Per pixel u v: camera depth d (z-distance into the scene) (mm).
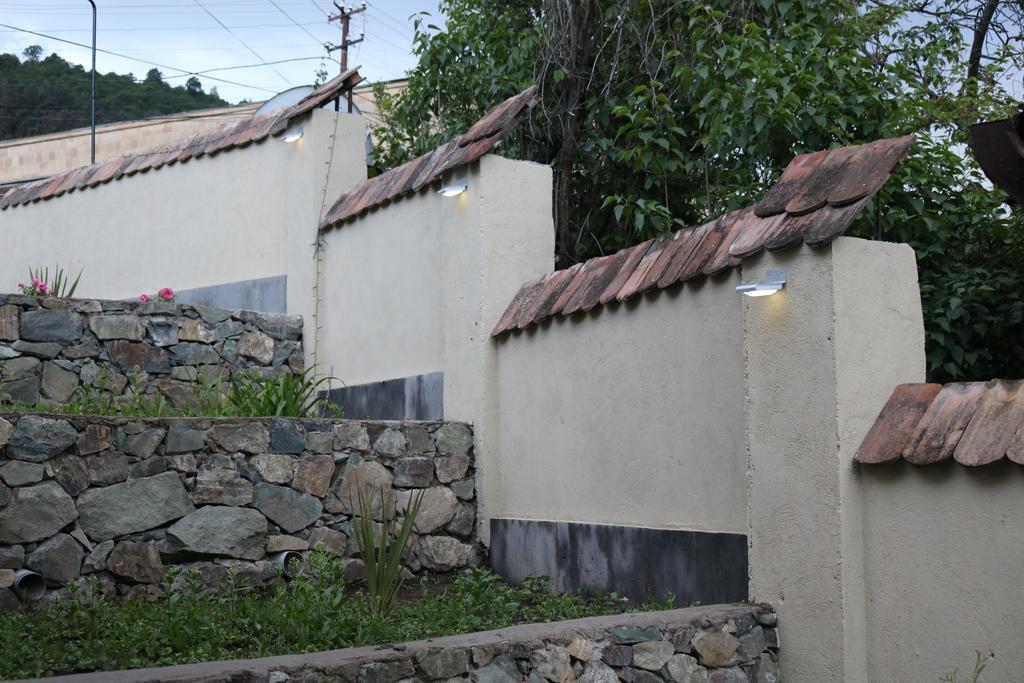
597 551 5219
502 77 8266
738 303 4477
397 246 7172
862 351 3908
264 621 4289
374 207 7402
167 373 7379
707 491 4586
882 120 6445
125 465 5121
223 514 5379
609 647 3680
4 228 10594
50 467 4891
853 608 3787
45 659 3670
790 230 4031
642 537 4906
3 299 6754
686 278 4703
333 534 5730
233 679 2936
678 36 7645
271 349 7855
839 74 6344
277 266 8273
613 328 5258
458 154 6500
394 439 6012
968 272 5625
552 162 8289
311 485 5691
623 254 5453
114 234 9602
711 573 4473
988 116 7309
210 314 7617
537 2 8516
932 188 6105
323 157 8008
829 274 3873
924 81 7805
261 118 8617
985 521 3453
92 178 9805
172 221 9156
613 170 7930
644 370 5031
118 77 31891
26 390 6777
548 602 5023
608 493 5227
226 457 5438
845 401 3836
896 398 3918
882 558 3771
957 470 3549
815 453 3896
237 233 8617
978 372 5703
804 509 3934
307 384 7043
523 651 3484
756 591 4133
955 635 3521
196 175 9000
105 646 3828
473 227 6320
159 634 4004
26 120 30078
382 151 9734
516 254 6371
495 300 6254
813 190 4129
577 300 5492
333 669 3109
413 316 6965
